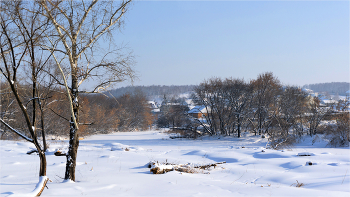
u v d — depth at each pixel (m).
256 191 7.46
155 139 53.22
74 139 9.09
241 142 45.59
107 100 84.19
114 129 79.44
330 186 8.08
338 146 37.72
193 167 12.80
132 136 62.00
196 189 7.62
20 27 7.04
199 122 56.56
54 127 45.12
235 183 8.88
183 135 56.19
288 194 6.98
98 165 13.77
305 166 12.47
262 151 19.06
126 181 8.88
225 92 53.84
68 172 8.91
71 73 8.82
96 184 8.11
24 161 15.00
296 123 48.47
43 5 7.31
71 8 8.76
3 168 12.53
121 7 9.48
